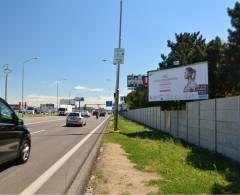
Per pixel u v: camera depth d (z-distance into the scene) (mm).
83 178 10672
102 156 15203
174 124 27734
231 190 8883
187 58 36000
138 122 59562
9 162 12812
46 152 16875
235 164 13422
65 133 30391
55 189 9234
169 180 10055
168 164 12953
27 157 13445
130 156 15227
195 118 21188
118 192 8773
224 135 15742
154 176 10703
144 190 8945
